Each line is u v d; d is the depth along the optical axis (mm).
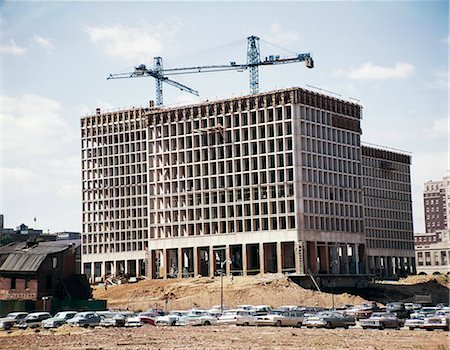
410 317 102125
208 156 192250
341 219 188000
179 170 196625
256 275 174750
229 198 187125
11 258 131625
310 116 183500
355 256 190750
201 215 191500
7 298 130000
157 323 102625
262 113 185125
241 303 148500
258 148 183625
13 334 91750
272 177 181125
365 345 67688
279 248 177125
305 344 69250
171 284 170625
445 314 99125
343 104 194750
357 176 195625
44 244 139000
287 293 152750
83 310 128250
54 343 75250
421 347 64312
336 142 190500
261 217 180625
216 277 178000
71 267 134250
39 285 127938
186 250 196625
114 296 167375
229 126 190125
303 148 179750
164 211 197375
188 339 76438
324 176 185000
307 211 178125
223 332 86000
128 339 77812
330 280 179500
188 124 197250
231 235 184625
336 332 84688
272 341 72750
